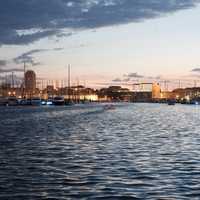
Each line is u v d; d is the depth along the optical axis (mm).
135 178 20578
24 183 19281
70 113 115750
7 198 16422
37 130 53750
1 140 39969
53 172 22234
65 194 17172
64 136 44719
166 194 17188
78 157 28016
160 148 33281
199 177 20812
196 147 34062
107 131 52156
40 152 30672
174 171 22547
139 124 67688
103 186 18750
